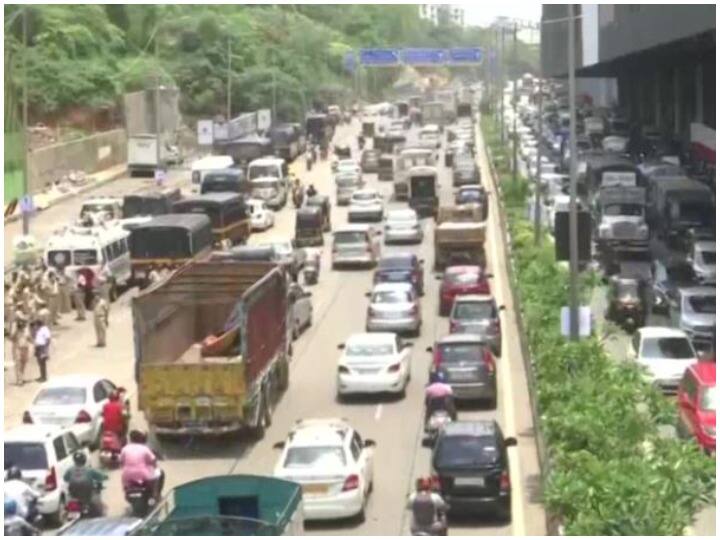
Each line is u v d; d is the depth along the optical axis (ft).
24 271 177.58
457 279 174.70
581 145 359.66
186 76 453.17
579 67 345.72
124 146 392.06
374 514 92.07
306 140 437.99
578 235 122.72
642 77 428.15
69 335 169.07
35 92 377.50
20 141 317.83
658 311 161.79
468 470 87.81
